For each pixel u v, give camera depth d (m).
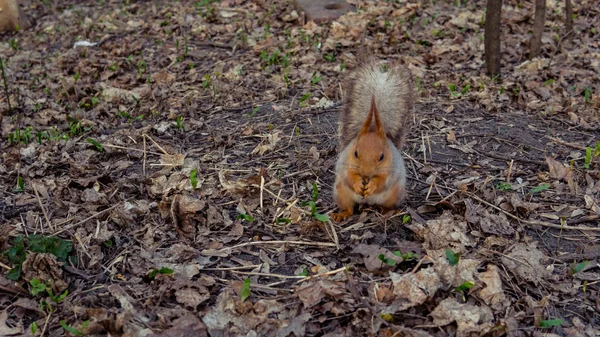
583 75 3.20
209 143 2.95
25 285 2.58
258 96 3.15
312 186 2.79
